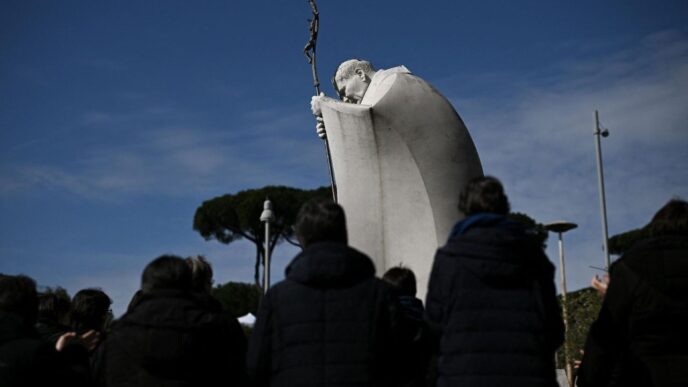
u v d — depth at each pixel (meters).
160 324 3.58
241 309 40.22
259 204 42.97
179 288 3.73
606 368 3.56
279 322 3.33
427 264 5.57
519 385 3.14
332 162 5.99
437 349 3.55
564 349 14.13
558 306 3.39
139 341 3.58
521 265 3.26
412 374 3.74
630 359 3.49
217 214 43.53
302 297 3.31
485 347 3.20
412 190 5.69
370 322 3.30
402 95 5.70
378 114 5.68
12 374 3.76
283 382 3.27
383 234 5.71
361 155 5.77
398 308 3.41
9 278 4.05
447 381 3.23
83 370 4.04
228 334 3.74
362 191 5.76
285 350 3.29
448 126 5.77
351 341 3.26
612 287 3.52
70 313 4.55
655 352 3.39
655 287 3.40
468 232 3.35
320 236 3.41
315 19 6.69
